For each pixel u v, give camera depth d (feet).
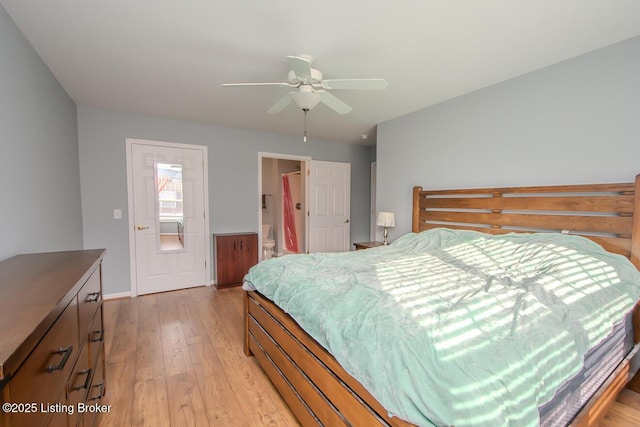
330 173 17.56
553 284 5.35
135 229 12.18
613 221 6.73
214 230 13.97
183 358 7.47
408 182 12.05
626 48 6.55
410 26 5.93
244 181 14.64
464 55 7.17
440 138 10.66
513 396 2.88
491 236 8.45
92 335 4.84
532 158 8.20
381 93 9.71
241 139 14.48
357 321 4.11
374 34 6.22
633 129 6.53
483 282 5.66
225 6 5.32
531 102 8.16
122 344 8.14
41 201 7.11
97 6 5.31
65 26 5.93
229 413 5.57
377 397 3.21
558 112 7.66
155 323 9.55
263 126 13.98
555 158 7.76
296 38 6.37
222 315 10.27
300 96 7.06
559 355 3.59
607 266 6.03
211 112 11.69
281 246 21.42
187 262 13.35
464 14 5.55
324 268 6.95
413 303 4.48
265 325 6.63
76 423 3.82
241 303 11.46
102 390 5.57
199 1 5.19
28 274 4.05
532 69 8.00
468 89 9.41
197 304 11.32
